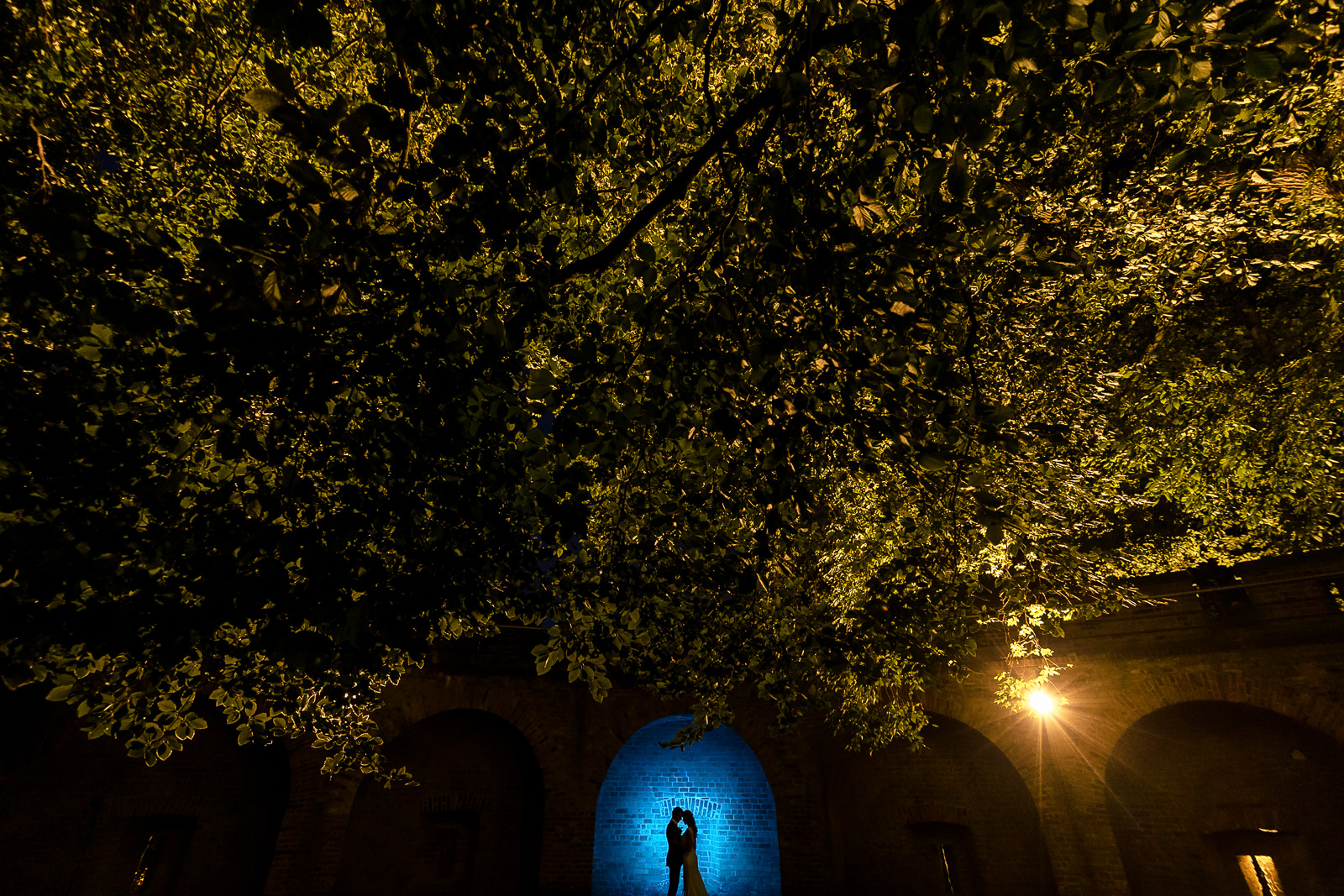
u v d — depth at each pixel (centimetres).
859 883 1170
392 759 1120
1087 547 979
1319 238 698
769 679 671
